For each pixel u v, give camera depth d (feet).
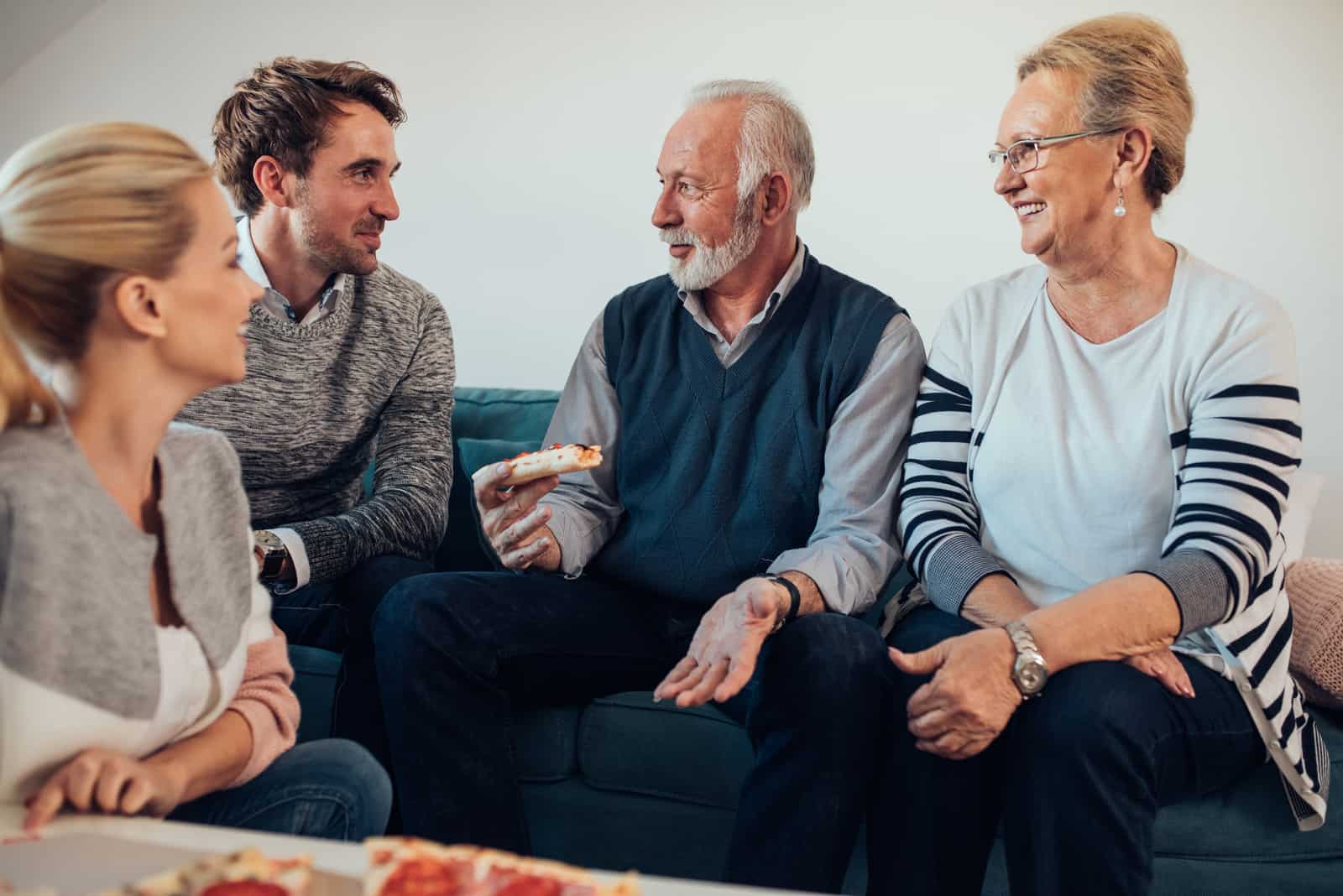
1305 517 6.47
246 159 6.30
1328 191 8.20
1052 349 5.44
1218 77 8.32
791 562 5.46
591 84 9.33
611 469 6.34
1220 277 5.20
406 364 6.75
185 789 3.43
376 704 5.78
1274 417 4.99
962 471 5.61
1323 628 5.74
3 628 3.12
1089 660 4.58
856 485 5.72
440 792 5.20
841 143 8.95
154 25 9.96
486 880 2.49
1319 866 5.24
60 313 3.29
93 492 3.28
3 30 9.93
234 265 3.58
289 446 6.39
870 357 5.82
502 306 9.57
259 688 3.94
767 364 5.95
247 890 2.45
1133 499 5.17
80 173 3.26
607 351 6.31
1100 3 8.48
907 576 6.86
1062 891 4.40
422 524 6.35
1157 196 5.26
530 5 9.40
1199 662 5.00
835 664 4.73
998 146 5.33
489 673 5.35
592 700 5.85
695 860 5.64
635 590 6.07
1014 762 4.58
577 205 9.39
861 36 8.88
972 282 8.77
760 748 5.04
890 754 4.79
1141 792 4.45
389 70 9.66
